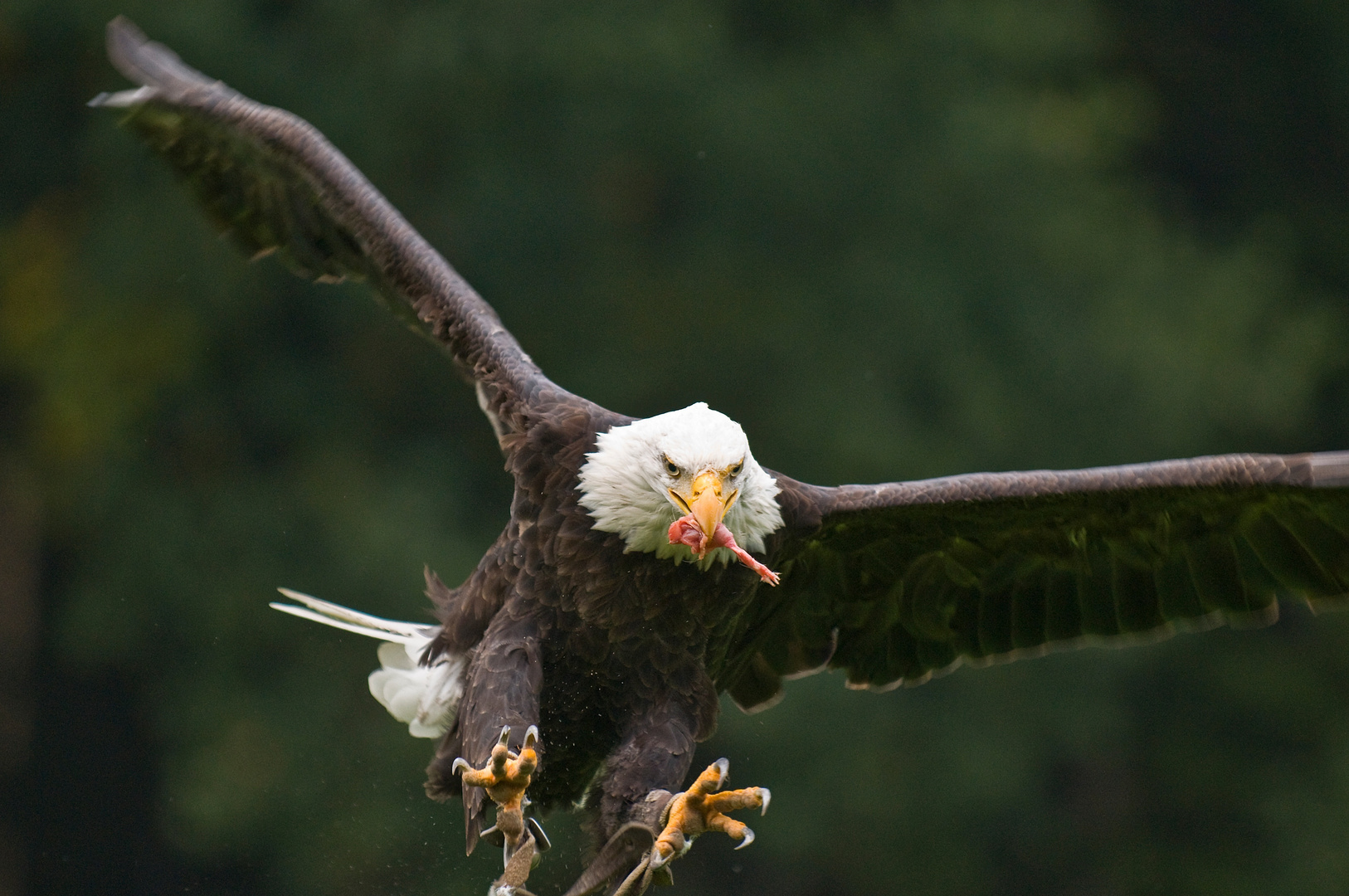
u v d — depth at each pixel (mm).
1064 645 6906
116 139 18016
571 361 18547
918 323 18375
